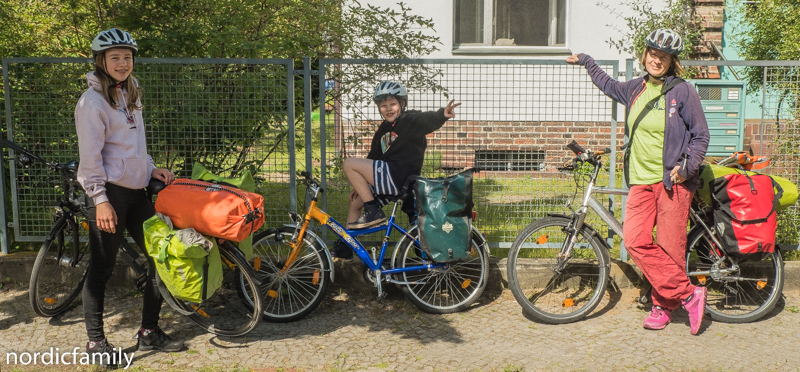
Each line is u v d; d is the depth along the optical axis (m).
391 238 4.38
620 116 5.34
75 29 5.57
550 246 4.42
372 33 5.25
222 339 3.74
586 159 4.09
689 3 7.45
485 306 4.29
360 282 4.50
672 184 3.64
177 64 4.56
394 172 4.08
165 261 3.19
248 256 3.82
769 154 4.70
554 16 7.88
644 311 4.17
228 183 3.71
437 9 7.81
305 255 4.12
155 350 3.59
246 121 4.66
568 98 5.63
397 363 3.42
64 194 3.91
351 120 4.88
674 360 3.44
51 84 4.60
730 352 3.54
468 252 3.95
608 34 7.71
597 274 4.46
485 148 4.74
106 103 3.17
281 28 5.25
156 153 4.68
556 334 3.82
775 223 3.87
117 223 3.31
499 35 7.96
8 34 5.37
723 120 5.13
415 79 4.68
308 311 4.05
